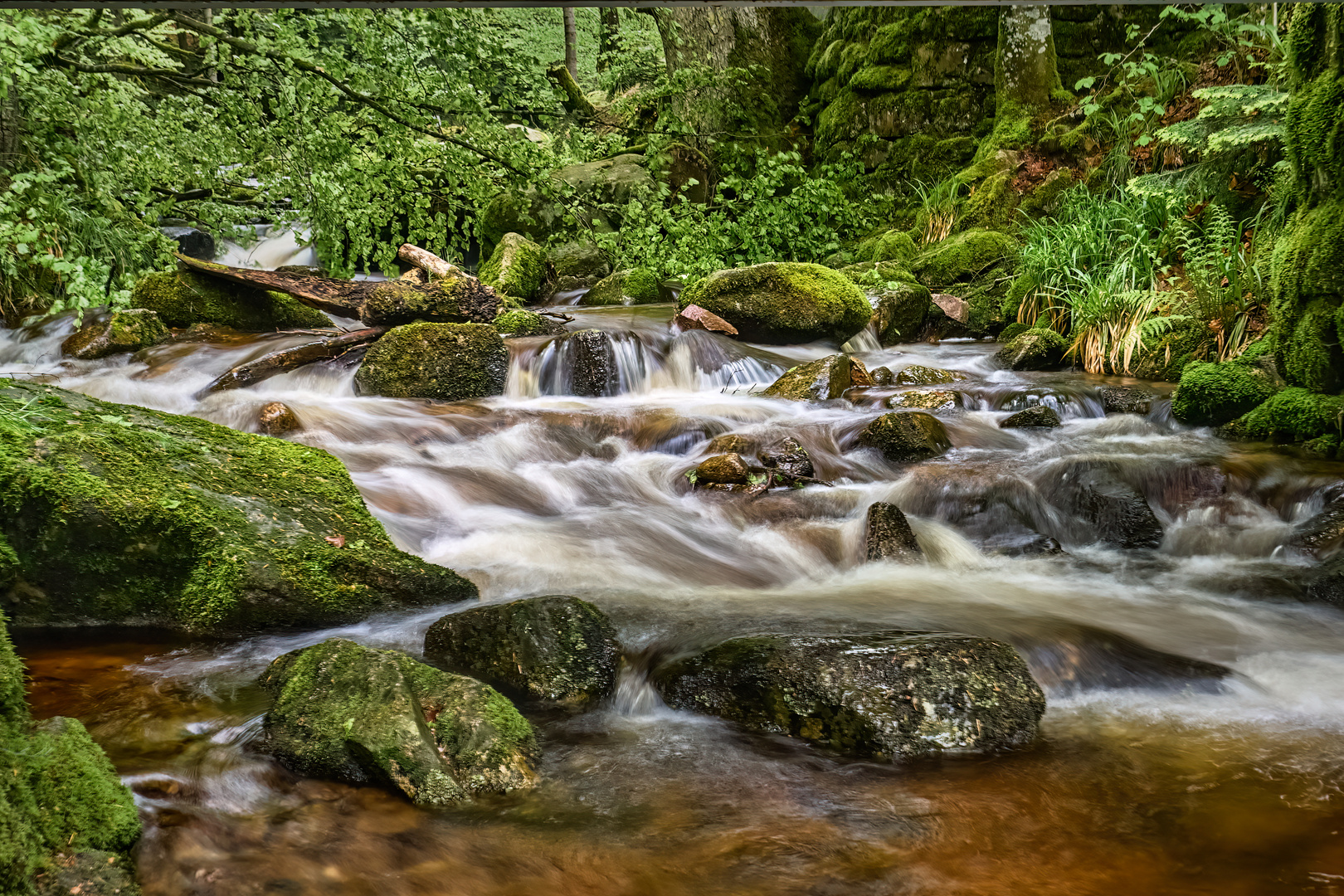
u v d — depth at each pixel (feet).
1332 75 17.97
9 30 21.12
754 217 39.17
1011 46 39.29
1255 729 9.05
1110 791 7.90
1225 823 7.39
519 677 9.73
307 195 26.91
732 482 17.22
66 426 11.75
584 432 19.74
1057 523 16.24
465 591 12.33
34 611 11.11
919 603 12.46
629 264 35.32
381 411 20.33
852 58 45.01
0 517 10.77
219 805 7.48
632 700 9.71
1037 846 7.11
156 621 11.20
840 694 8.85
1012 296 31.32
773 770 8.32
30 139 25.41
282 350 23.11
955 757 8.52
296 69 26.58
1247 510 16.03
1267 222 25.48
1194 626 11.79
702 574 13.74
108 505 10.91
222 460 12.33
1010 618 11.66
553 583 13.08
